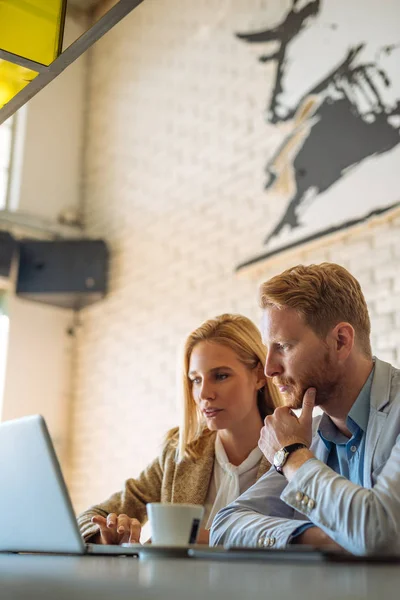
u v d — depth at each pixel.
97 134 6.00
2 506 1.24
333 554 0.88
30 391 5.38
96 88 6.12
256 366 1.98
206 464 1.97
